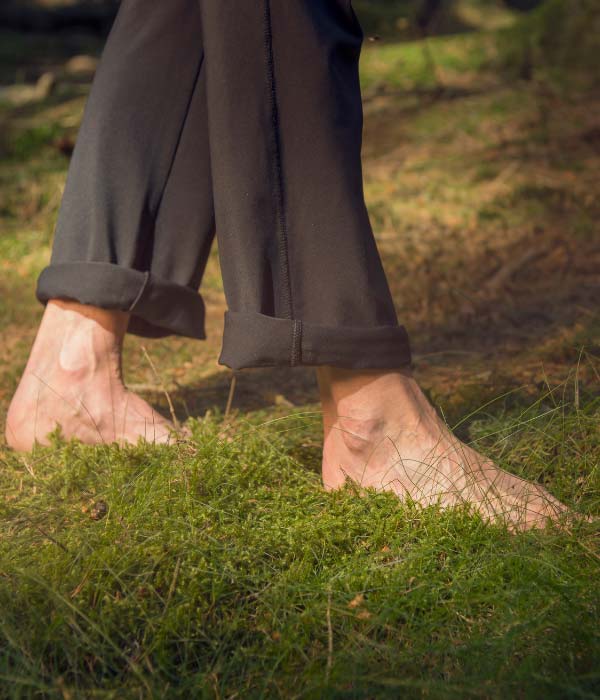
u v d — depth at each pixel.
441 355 2.01
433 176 3.58
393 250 2.83
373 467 1.35
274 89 1.29
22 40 8.77
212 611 1.16
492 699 1.05
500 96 4.68
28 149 4.11
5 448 1.56
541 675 1.06
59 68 7.06
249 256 1.30
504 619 1.13
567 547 1.22
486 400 1.65
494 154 3.81
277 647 1.12
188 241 1.48
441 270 2.61
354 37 1.33
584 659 1.08
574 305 2.24
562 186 3.35
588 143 3.91
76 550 1.22
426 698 1.06
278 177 1.30
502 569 1.20
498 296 2.39
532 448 1.44
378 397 1.34
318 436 1.56
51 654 1.11
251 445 1.45
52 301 1.51
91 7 9.86
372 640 1.12
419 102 4.69
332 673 1.07
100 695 1.06
